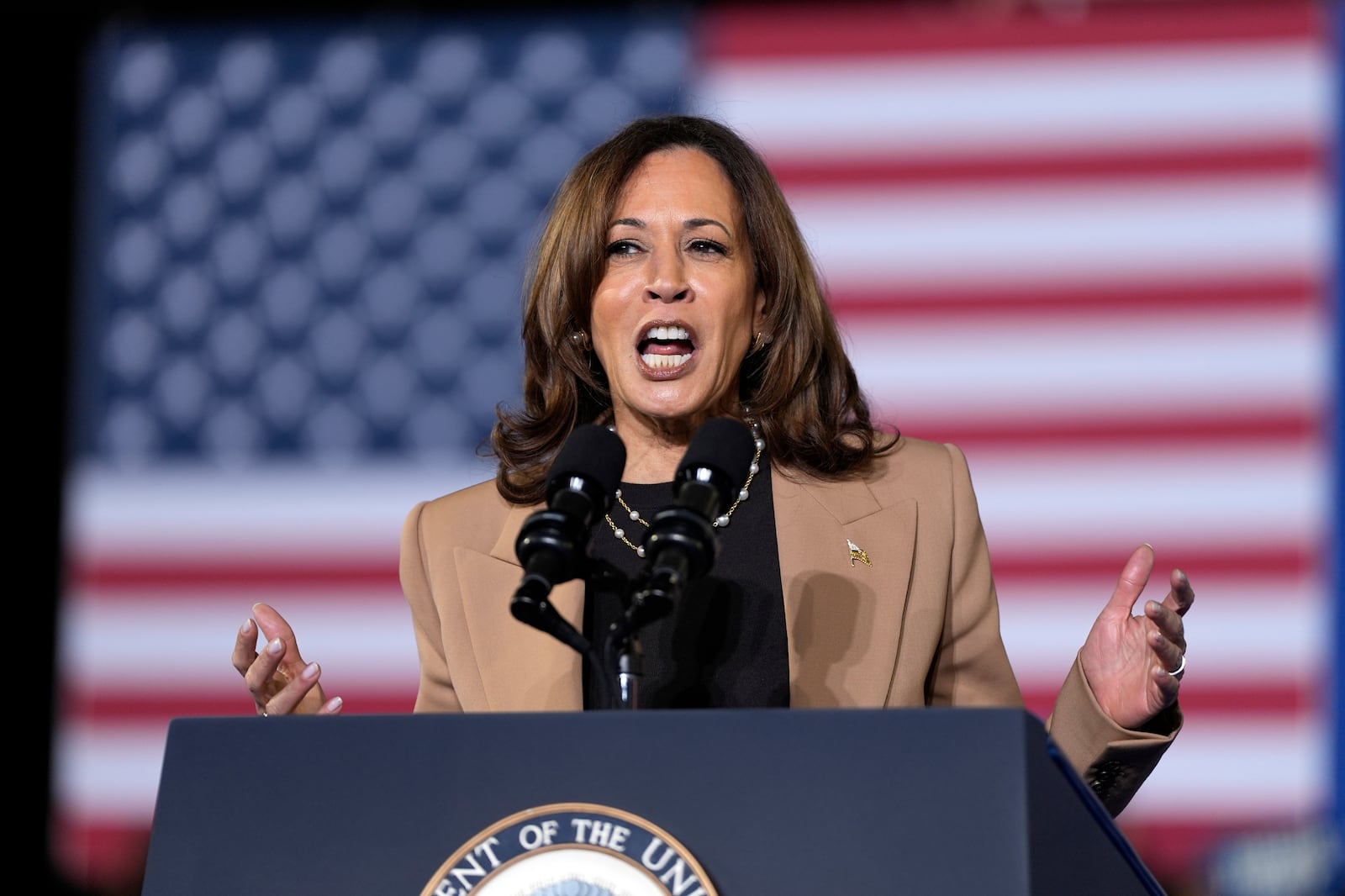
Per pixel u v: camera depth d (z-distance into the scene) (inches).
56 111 739.4
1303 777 628.1
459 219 721.0
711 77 705.6
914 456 307.4
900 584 284.5
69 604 712.4
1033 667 646.5
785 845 186.1
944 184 679.7
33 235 733.3
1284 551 639.8
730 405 307.7
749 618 282.0
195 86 740.0
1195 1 675.4
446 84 729.0
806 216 684.7
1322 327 649.0
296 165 732.7
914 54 691.4
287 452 714.8
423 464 708.7
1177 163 666.8
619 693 213.6
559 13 727.1
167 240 732.0
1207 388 652.7
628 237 298.5
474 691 289.9
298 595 704.4
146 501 717.3
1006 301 668.7
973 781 184.4
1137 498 650.8
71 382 727.1
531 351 316.5
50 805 701.3
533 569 220.5
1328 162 657.6
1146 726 249.8
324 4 738.2
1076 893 193.3
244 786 199.5
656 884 183.9
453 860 188.5
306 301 723.4
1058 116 677.9
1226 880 620.1
